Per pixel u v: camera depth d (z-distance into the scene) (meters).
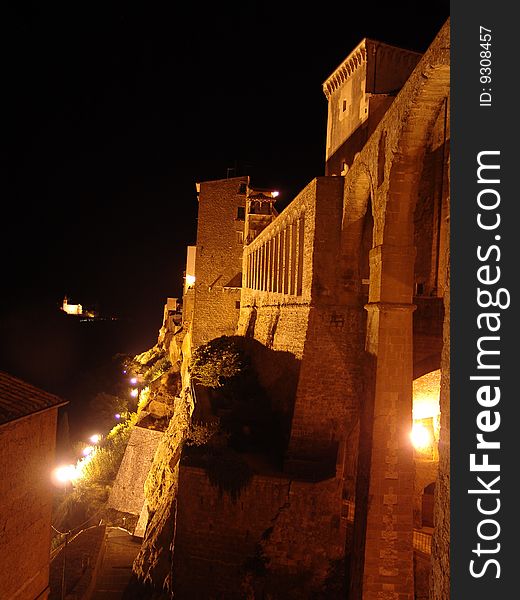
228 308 41.66
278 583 17.58
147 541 22.91
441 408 8.57
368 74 29.53
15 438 11.45
